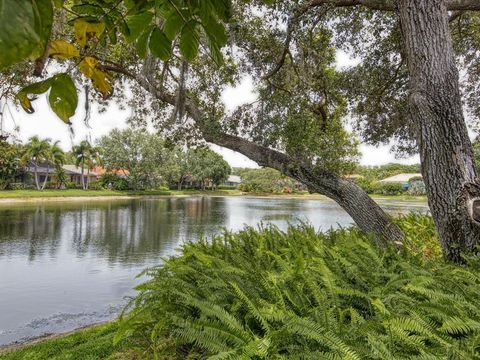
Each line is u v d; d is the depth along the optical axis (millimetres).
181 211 28062
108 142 48938
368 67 6324
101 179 50812
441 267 3176
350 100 6633
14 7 413
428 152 3527
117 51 5047
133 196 47344
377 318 2129
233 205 36688
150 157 50062
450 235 3457
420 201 35188
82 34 973
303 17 5043
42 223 19141
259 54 5922
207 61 5305
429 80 3486
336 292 2447
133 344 2578
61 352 4188
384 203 30172
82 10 942
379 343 1712
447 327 1915
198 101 6363
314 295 2418
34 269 9703
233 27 4062
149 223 19797
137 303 2971
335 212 27531
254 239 4566
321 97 6016
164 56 1065
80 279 8820
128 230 16969
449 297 2305
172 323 2312
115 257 11242
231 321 2076
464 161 3418
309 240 4441
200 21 1025
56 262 10500
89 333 4883
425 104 3496
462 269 2918
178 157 60188
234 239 4762
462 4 4000
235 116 5566
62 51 907
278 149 5359
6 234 15367
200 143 6547
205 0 944
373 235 4418
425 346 1808
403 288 2516
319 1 4824
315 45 5824
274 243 4488
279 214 25562
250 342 1864
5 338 5508
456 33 6523
